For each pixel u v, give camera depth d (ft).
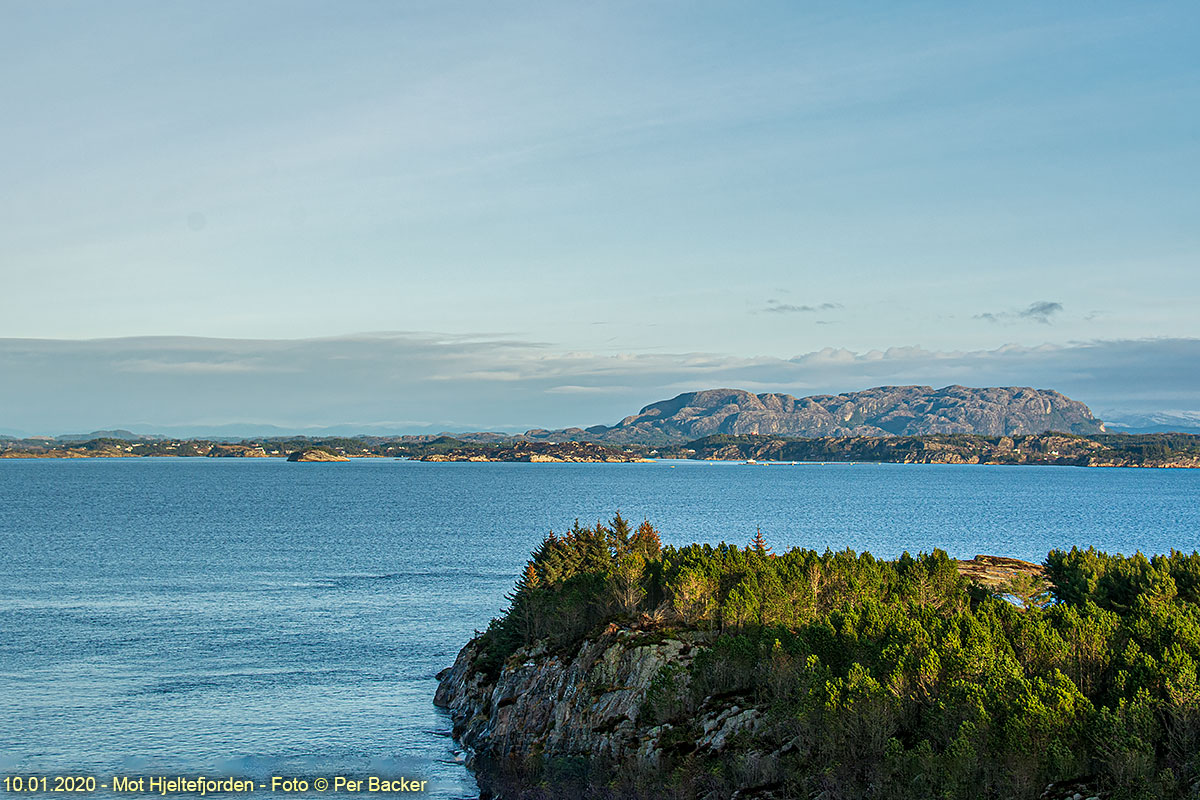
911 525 593.83
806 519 642.22
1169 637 115.55
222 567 368.27
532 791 131.54
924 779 98.12
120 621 255.91
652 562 191.01
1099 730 95.35
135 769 146.20
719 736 125.29
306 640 234.58
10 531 513.04
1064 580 185.16
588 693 147.23
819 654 128.98
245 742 159.53
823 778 106.93
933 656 112.78
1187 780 91.50
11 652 217.77
